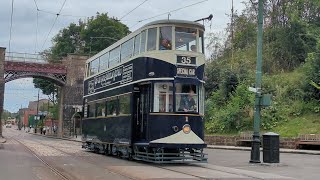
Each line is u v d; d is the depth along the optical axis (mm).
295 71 39719
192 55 19516
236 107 36719
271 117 33594
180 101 19062
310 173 15828
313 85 32969
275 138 19031
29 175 15016
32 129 118688
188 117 19047
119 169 16953
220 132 37219
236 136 34000
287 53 42844
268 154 18953
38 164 19062
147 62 19594
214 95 41125
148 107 19250
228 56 50938
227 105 38719
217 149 31562
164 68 19094
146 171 16109
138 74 20234
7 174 15195
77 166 18203
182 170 16422
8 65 64750
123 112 21828
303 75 35594
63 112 67875
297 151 26344
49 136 73000
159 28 19578
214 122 38281
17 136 68188
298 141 28562
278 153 19031
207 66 45219
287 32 43250
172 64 19094
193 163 19938
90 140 27828
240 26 53375
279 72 41562
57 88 85312
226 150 30453
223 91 40406
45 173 15664
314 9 43312
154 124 18812
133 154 21047
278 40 44438
